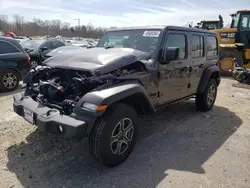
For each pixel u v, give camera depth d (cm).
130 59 326
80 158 321
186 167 306
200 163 316
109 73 303
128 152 317
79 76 309
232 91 753
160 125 448
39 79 359
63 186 263
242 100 646
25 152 332
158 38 374
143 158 325
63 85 322
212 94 548
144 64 344
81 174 286
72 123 256
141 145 363
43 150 339
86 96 270
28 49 1065
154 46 372
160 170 298
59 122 261
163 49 372
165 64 379
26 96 341
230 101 636
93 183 270
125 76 314
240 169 304
